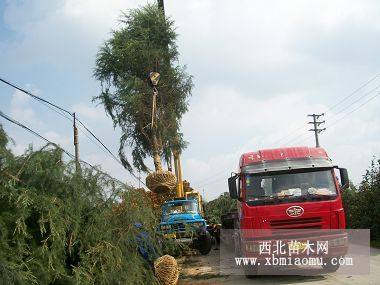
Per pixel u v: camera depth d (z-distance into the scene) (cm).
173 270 920
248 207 1146
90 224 772
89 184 803
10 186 684
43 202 698
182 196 2166
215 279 1209
